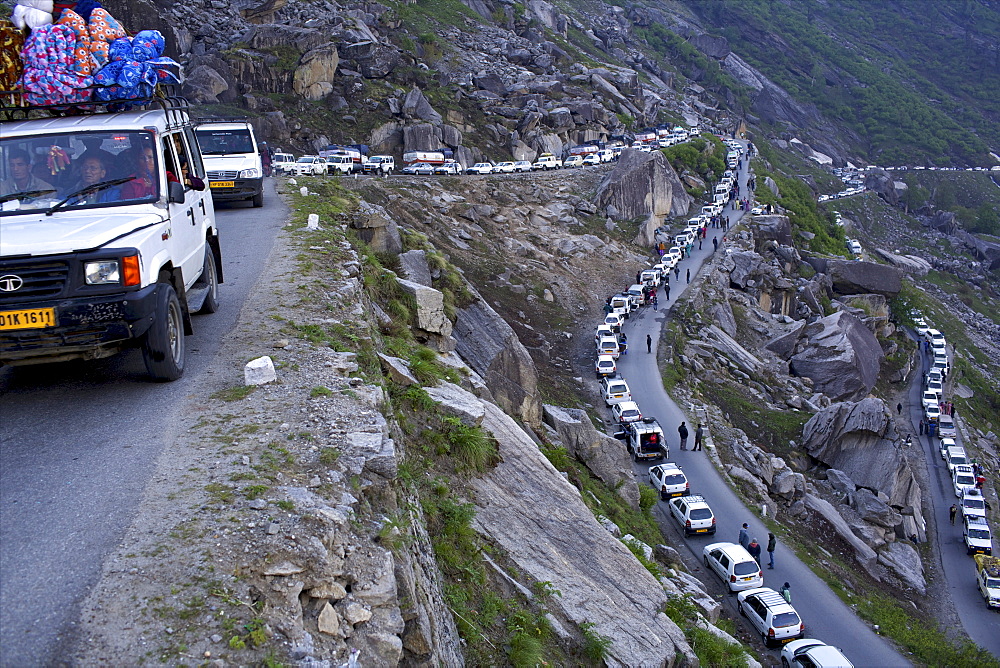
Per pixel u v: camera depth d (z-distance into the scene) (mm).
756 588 21406
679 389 39312
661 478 28703
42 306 6117
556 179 69500
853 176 168875
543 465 11375
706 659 12164
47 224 6723
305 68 65875
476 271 46906
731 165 98000
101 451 5570
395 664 4160
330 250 13742
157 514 4629
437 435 9172
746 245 68875
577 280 52500
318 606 4145
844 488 36562
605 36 150875
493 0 115875
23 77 8141
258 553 4258
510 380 18828
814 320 64500
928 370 68312
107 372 7477
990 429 63438
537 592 8305
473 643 6375
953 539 38094
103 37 8383
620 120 92688
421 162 63750
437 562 6949
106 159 7586
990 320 108500
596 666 8031
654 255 63344
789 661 18484
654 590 10625
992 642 28125
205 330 8828
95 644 3547
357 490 5277
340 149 58250
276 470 5246
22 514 4652
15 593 3865
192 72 61469
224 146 21156
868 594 25938
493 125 77812
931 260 130625
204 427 6012
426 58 87312
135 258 6520
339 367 7680
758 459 34156
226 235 15906
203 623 3740
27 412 6426
